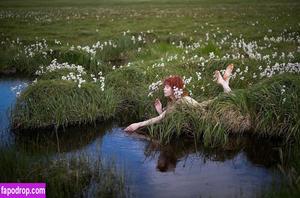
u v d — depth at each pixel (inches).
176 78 406.9
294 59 594.6
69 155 354.9
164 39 893.8
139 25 1247.5
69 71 562.3
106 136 407.5
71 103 437.4
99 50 790.5
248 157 356.5
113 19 1425.9
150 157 355.9
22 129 423.5
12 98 524.4
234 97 405.4
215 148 376.5
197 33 1031.0
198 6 2031.3
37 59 684.1
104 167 327.3
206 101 421.7
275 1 2158.0
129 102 487.2
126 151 368.8
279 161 344.5
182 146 380.8
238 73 529.3
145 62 598.2
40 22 1337.4
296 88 398.9
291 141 376.5
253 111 400.5
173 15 1541.6
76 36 1032.2
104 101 455.5
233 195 284.5
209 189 294.5
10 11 1759.4
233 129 397.1
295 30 1005.8
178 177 315.6
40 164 313.3
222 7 1891.0
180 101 407.8
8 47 845.2
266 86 410.3
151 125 408.2
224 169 331.6
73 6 2177.7
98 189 286.2
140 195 282.5
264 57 579.5
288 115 386.0
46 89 437.7
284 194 262.7
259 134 392.5
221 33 1008.9
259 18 1330.0
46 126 428.1
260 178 311.1
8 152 333.7
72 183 290.2
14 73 678.5
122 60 764.6
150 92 454.6
